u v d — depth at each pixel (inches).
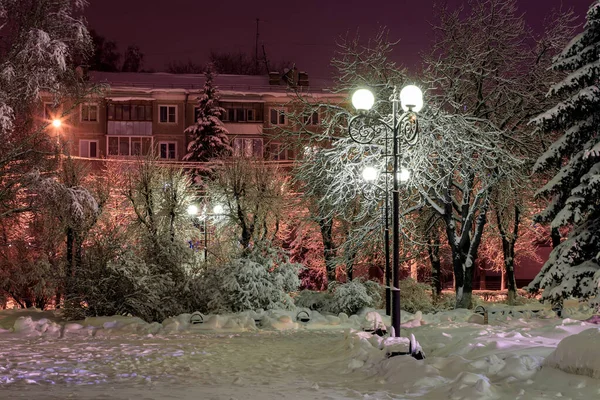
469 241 1347.2
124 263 1067.9
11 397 386.0
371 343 600.1
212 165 1601.9
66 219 1060.5
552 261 901.2
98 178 1380.4
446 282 2465.6
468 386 378.6
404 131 689.0
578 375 387.9
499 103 1317.7
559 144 896.9
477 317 863.7
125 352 649.6
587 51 884.0
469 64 1266.0
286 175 1609.3
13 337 815.7
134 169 1438.2
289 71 2642.7
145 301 1066.7
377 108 1253.7
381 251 1390.3
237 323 966.4
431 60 1293.1
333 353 625.3
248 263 1182.3
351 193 1301.7
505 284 2458.2
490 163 1263.5
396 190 637.9
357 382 465.7
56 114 1087.0
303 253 1844.2
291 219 1568.7
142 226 1349.7
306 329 995.3
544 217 931.3
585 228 877.2
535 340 539.2
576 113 886.4
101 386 442.3
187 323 968.9
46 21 1049.5
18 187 1055.6
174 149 2593.5
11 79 1008.9
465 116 1248.8
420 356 496.4
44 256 1309.1
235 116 2603.3
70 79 1082.7
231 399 384.2
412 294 1421.0
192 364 568.7
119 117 2564.0
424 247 1423.5
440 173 1258.0
